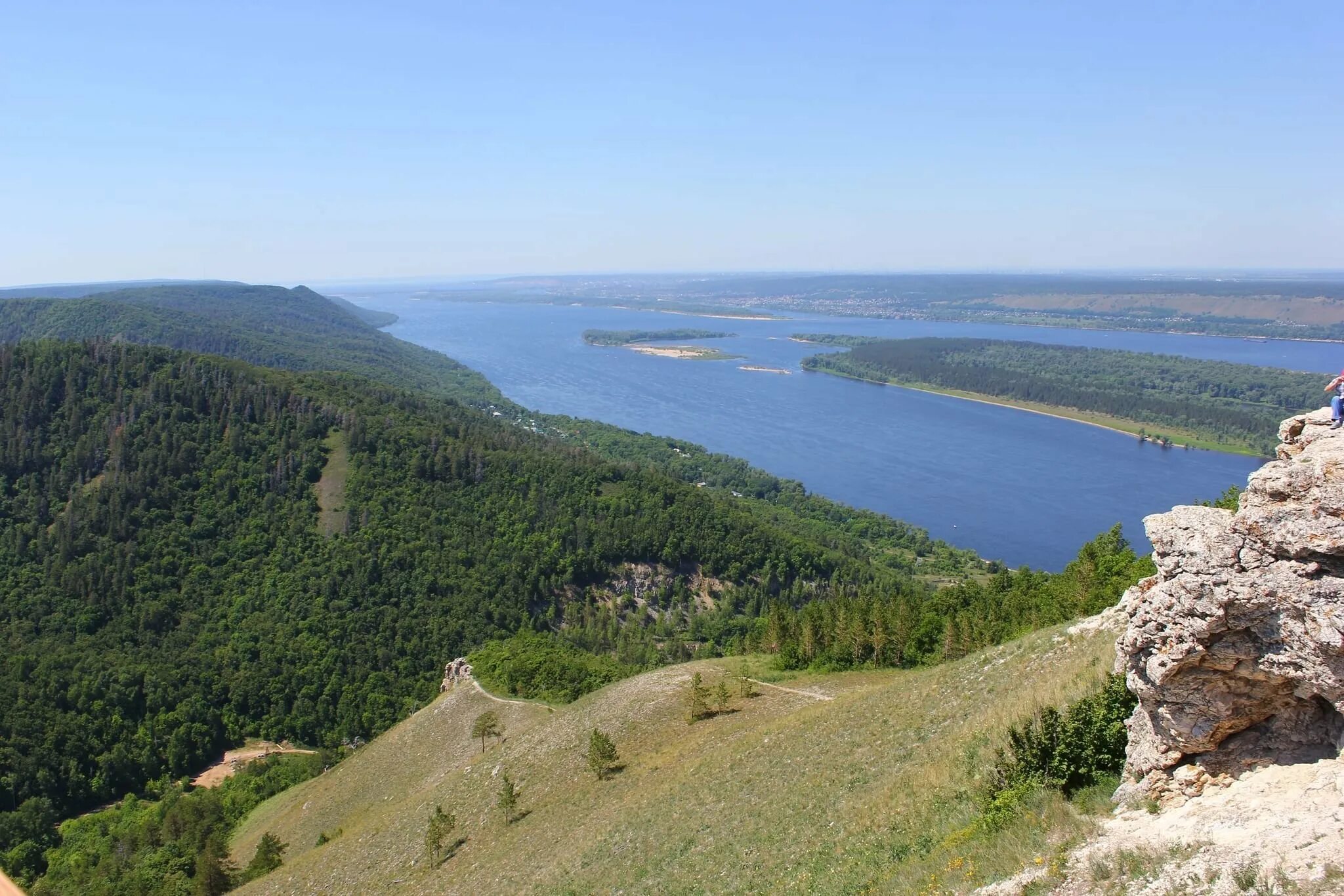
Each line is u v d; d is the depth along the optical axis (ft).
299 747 417.08
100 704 391.86
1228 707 66.80
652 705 248.11
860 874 93.81
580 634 520.01
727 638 515.50
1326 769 61.62
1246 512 66.33
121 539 514.27
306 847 266.77
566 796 199.62
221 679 434.71
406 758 312.09
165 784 375.45
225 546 534.37
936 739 127.54
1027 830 78.43
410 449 647.97
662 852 136.05
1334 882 51.37
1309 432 80.33
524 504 618.03
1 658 406.00
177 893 263.49
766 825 127.95
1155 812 70.08
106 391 604.49
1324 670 60.34
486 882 165.89
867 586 532.73
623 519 603.26
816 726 168.96
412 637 487.20
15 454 539.29
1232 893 55.31
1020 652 150.71
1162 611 68.33
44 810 333.62
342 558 532.73
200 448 588.91
